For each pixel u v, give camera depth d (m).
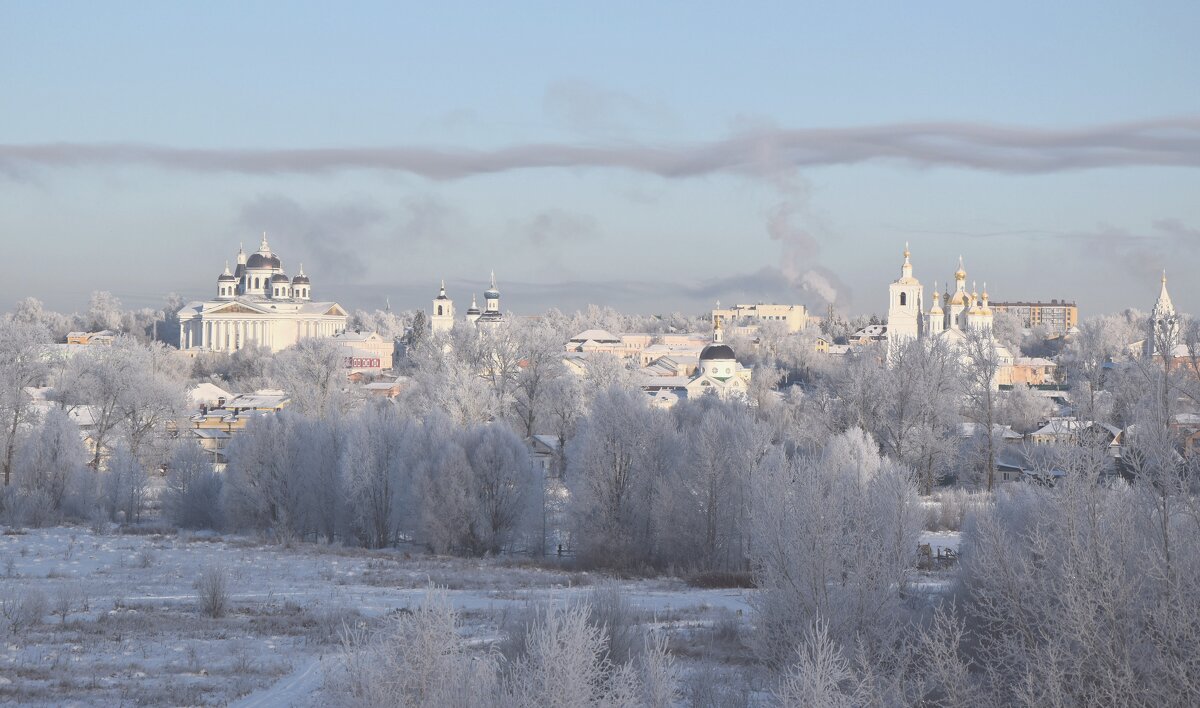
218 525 91.69
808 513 35.41
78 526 88.56
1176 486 26.50
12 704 33.97
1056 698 24.31
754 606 37.03
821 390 123.06
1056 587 26.91
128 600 54.66
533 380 133.12
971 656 32.44
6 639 43.47
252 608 53.03
